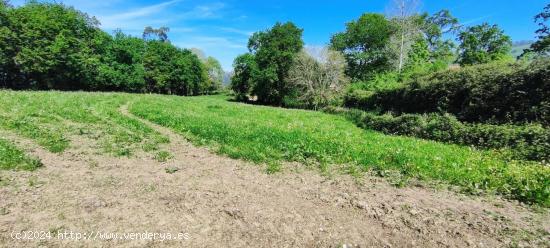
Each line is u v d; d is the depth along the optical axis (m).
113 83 67.44
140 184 7.12
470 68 19.17
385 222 5.61
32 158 8.54
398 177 8.17
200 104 33.56
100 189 6.70
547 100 13.28
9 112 16.62
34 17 50.00
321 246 4.80
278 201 6.46
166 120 17.06
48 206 5.72
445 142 13.45
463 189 7.37
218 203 6.22
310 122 20.47
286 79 53.94
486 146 11.70
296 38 59.50
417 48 47.38
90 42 60.12
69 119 16.25
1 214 5.31
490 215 5.93
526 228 5.41
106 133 13.05
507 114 14.72
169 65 80.12
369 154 10.15
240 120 19.11
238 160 9.70
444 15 54.00
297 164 9.35
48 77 54.41
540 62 14.59
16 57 47.88
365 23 56.78
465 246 4.84
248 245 4.76
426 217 5.79
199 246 4.66
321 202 6.48
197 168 8.70
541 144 10.09
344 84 46.47
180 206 6.01
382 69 53.66
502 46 46.47
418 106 22.59
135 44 75.25
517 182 7.37
